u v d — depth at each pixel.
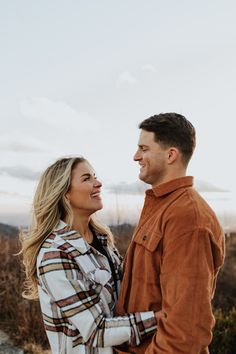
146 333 2.16
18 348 5.02
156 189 2.31
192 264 2.02
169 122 2.28
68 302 2.32
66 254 2.42
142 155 2.34
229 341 4.18
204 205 2.21
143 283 2.23
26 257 2.66
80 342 2.36
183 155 2.30
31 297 2.74
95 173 2.79
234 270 6.34
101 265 2.55
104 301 2.42
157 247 2.17
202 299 2.00
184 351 1.97
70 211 2.63
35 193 2.71
